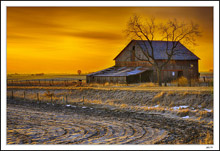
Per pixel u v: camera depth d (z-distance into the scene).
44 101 34.28
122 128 17.06
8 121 19.66
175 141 13.78
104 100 32.50
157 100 27.70
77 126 17.78
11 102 33.44
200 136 14.84
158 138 14.38
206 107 22.89
